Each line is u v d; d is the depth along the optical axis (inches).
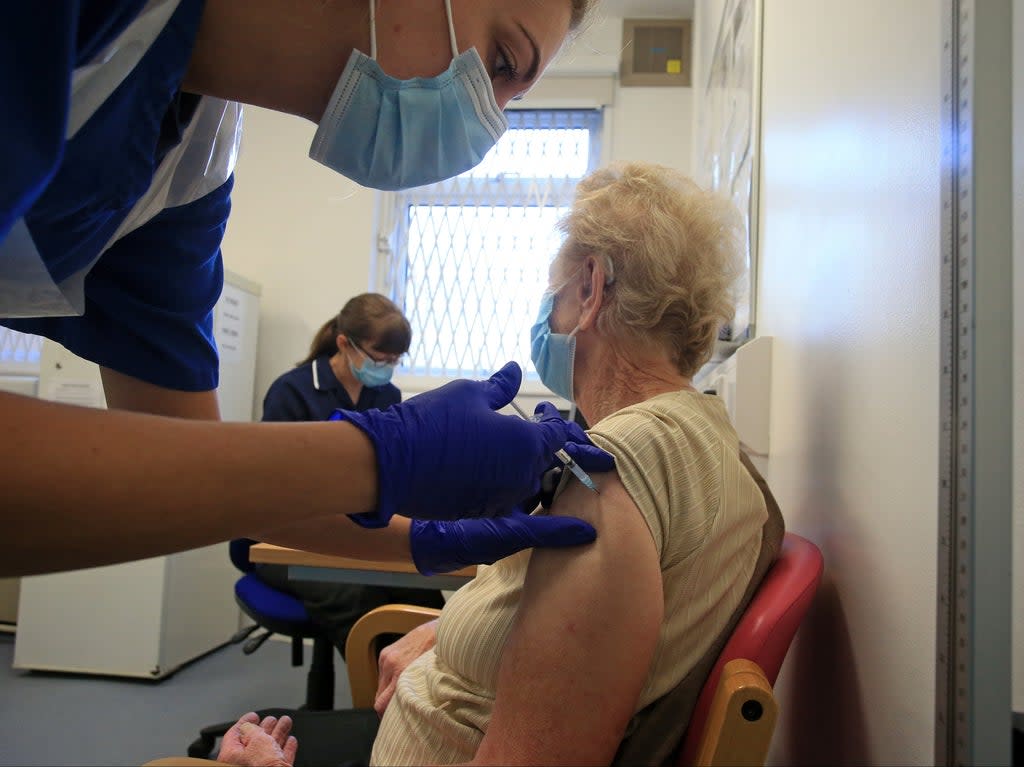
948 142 24.9
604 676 27.8
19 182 19.8
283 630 90.0
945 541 24.2
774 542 36.7
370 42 29.6
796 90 53.8
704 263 38.4
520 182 148.6
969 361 22.8
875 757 34.1
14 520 18.8
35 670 120.7
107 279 36.3
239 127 37.7
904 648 31.0
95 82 24.2
